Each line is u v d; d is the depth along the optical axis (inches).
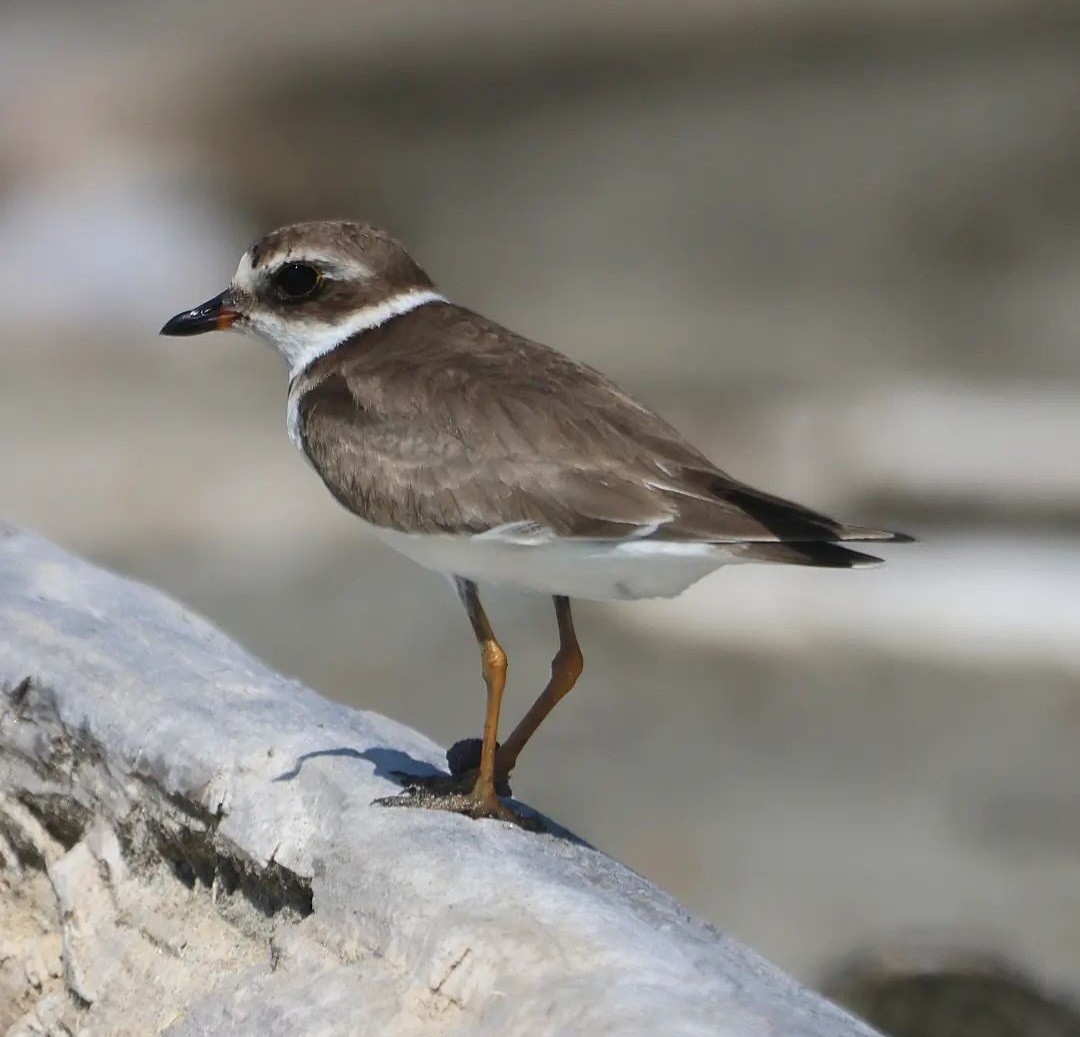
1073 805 572.4
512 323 1002.7
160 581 724.7
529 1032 230.1
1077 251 1047.0
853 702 639.1
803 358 920.3
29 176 1152.8
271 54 1338.6
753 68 1298.0
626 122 1244.5
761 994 233.8
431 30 1374.3
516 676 648.4
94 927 297.1
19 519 776.3
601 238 1101.1
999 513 752.3
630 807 570.3
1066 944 496.4
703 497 268.7
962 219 1089.4
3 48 1359.5
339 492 295.4
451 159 1214.3
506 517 275.9
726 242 1091.9
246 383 959.6
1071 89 1222.3
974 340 943.7
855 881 526.9
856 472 784.9
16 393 927.0
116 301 1047.0
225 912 285.6
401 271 314.5
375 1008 246.7
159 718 300.8
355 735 305.7
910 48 1299.2
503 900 251.8
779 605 689.0
